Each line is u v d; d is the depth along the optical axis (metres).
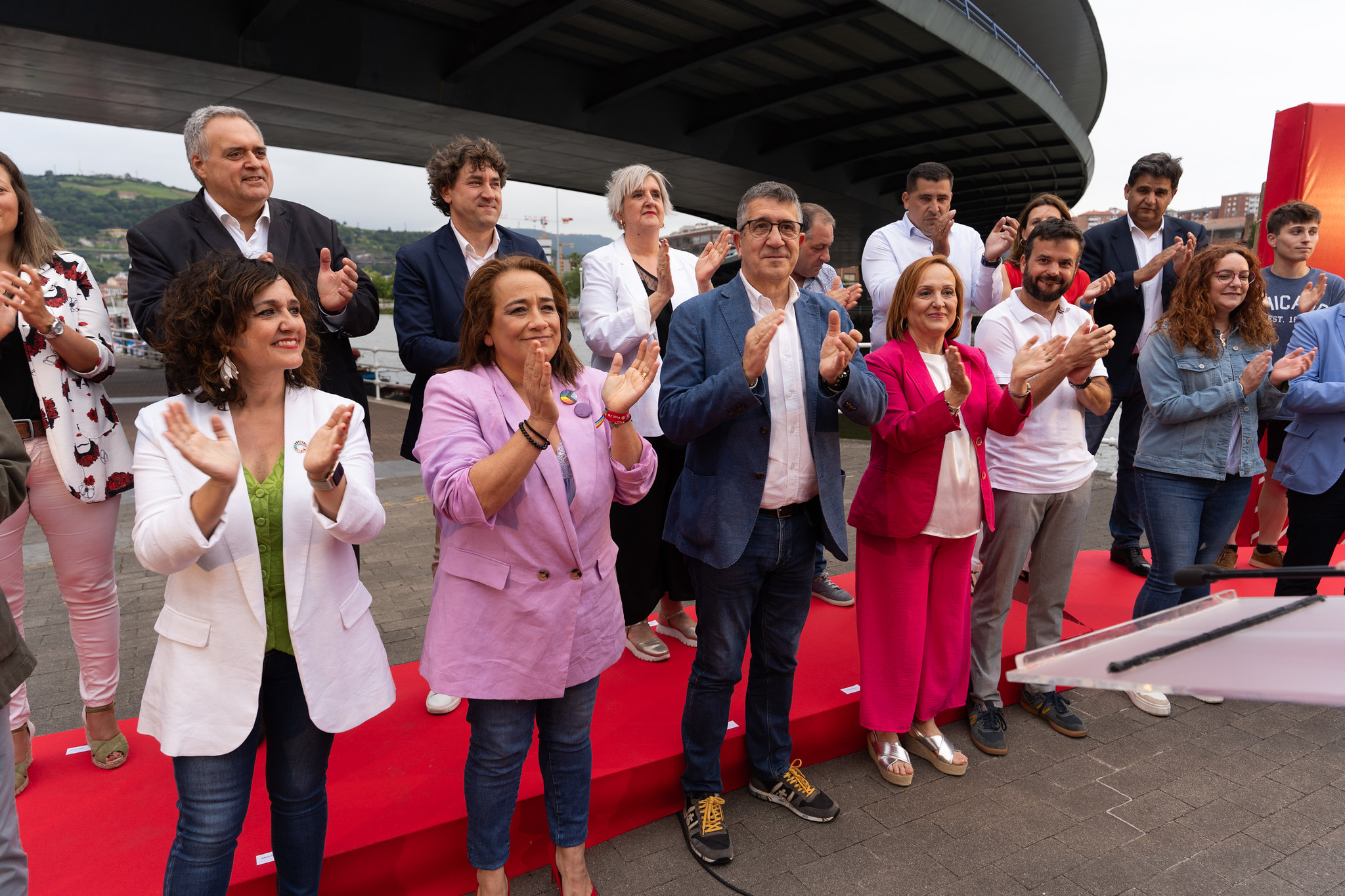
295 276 1.75
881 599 2.61
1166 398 3.10
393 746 2.48
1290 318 4.47
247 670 1.57
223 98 12.70
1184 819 2.46
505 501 1.66
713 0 12.16
